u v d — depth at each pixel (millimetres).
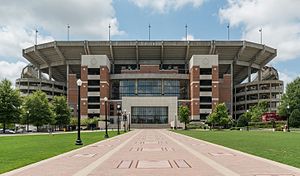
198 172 13477
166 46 136250
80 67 149250
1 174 13383
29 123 83938
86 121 120750
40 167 15367
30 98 84125
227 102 143375
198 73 135875
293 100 92625
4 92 72625
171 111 138125
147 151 23844
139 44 135250
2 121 72312
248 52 140250
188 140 38906
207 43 135625
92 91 137625
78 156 20297
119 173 13406
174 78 142000
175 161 17359
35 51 138875
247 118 116250
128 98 138875
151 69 141625
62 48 136875
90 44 136125
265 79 161625
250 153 21406
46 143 33562
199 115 135125
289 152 21844
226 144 30453
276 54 143875
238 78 172375
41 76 157375
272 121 98875
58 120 93688
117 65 150250
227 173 13156
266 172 13352
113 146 29266
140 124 137250
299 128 87875
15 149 25734
